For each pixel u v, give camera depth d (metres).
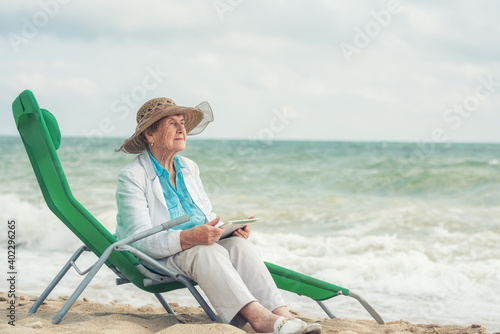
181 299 4.35
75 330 2.41
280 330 2.31
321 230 8.12
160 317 3.01
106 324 2.61
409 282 4.98
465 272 5.18
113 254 2.66
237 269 2.67
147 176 2.84
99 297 4.29
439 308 4.20
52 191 2.63
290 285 3.00
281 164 21.92
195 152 29.91
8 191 12.79
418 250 6.30
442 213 9.14
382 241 6.76
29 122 2.54
